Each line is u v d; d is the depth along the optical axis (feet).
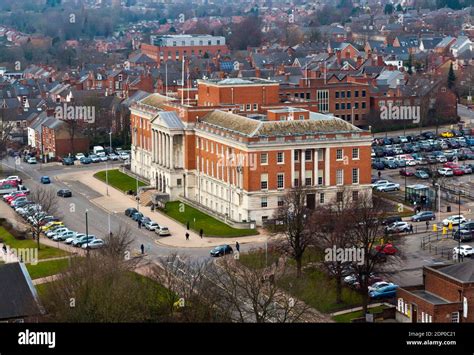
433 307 516.73
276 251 626.23
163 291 546.26
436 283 541.75
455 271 535.19
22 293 518.78
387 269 626.64
